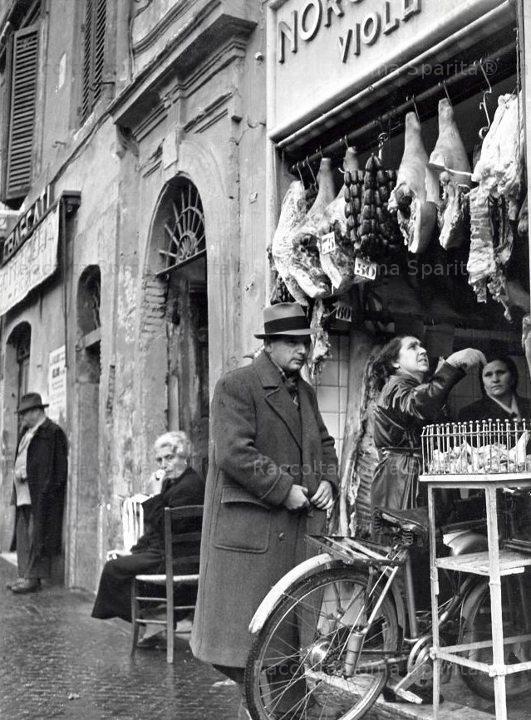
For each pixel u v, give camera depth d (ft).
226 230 17.89
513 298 11.08
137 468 22.24
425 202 12.15
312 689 11.02
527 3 10.54
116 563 17.51
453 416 14.56
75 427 28.02
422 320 15.97
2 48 41.55
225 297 17.74
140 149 23.40
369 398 15.24
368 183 13.04
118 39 25.17
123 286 23.93
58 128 33.40
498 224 10.85
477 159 12.39
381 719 11.68
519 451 10.75
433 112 13.96
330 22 15.08
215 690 14.02
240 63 18.12
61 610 22.95
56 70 34.55
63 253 29.14
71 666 15.97
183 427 22.57
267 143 16.51
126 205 24.08
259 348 16.46
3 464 39.01
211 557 11.22
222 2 17.37
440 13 12.66
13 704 13.29
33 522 27.02
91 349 28.27
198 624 11.28
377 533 12.40
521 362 15.56
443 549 12.16
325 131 15.42
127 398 23.26
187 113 20.56
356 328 15.99
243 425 11.03
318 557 10.66
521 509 11.55
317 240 14.32
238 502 11.09
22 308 35.91
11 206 39.24
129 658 16.63
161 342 22.54
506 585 11.62
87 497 27.76
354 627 10.73
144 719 12.37
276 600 10.22
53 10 35.53
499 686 9.89
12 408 39.19
